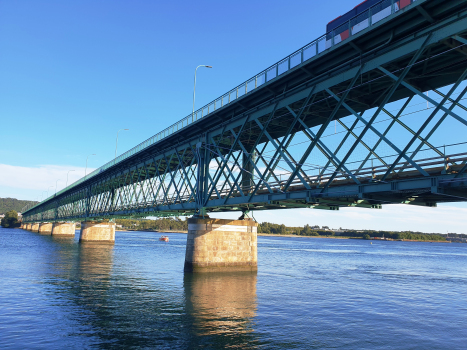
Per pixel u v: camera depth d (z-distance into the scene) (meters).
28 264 42.25
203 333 17.48
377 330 19.62
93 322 18.94
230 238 35.78
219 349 15.40
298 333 18.23
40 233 153.50
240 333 17.73
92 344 15.65
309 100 24.69
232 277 33.81
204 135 36.31
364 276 44.41
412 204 21.81
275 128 33.53
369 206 25.56
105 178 69.44
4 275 33.19
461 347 17.36
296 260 63.50
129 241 109.31
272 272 41.94
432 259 83.38
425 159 16.88
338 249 116.25
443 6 16.22
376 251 113.81
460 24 15.50
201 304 23.34
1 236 111.88
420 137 19.67
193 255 33.66
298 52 24.34
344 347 16.47
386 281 40.31
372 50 19.34
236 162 30.14
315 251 97.06
